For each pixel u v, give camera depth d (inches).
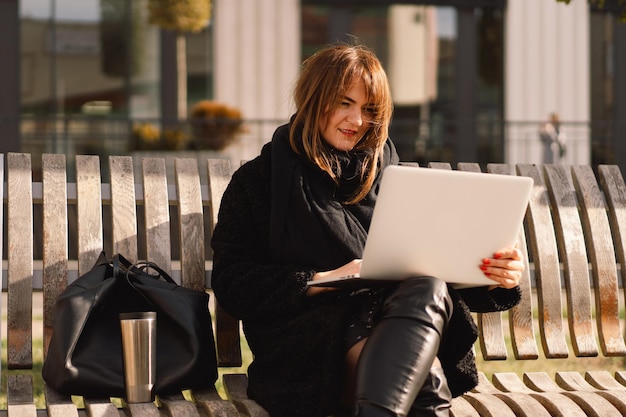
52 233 145.9
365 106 143.3
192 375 133.4
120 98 563.2
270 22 575.5
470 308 139.4
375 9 594.9
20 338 140.8
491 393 142.9
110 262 140.0
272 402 128.7
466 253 126.0
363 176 144.1
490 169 168.7
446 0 596.7
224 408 128.9
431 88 604.7
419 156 605.0
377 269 124.3
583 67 611.2
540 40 606.9
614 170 171.5
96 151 556.7
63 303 131.0
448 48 604.7
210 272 152.5
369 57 143.6
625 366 261.3
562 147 583.8
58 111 557.0
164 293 135.6
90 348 131.7
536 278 161.6
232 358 149.5
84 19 560.1
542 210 165.0
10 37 550.0
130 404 128.3
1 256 143.3
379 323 119.3
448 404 119.0
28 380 136.9
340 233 138.3
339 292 135.6
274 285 134.9
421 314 117.6
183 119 537.6
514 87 604.7
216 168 159.2
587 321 161.3
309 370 129.6
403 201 120.3
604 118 615.5
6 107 551.2
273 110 571.8
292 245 139.1
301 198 138.9
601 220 166.6
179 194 154.8
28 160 149.5
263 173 144.3
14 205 145.5
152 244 150.9
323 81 141.5
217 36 569.6
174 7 540.7
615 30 614.9
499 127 607.5
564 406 134.4
